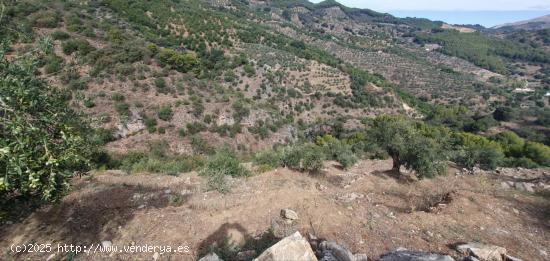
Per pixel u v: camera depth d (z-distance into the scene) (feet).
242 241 22.70
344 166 62.95
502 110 218.38
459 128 199.93
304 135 146.10
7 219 24.07
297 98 188.03
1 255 20.40
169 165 53.72
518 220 30.73
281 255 15.12
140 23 207.31
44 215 25.66
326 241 21.52
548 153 107.55
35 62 15.11
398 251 18.80
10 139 12.70
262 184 38.65
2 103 12.78
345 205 30.76
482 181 52.19
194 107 107.86
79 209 27.09
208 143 97.55
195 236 22.88
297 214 26.78
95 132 20.74
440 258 16.90
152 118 96.94
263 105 144.77
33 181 12.91
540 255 23.76
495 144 120.06
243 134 109.91
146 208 27.81
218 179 36.40
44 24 121.70
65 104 17.62
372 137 58.95
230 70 189.57
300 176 48.11
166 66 133.39
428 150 50.85
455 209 32.35
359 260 20.33
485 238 25.75
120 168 56.24
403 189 46.52
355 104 204.64
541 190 44.96
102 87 101.76
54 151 14.57
